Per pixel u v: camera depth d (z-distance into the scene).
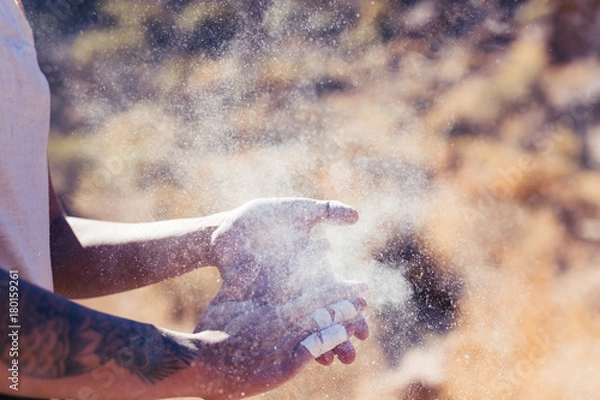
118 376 0.94
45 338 0.89
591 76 3.19
